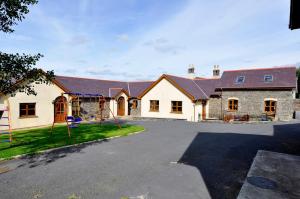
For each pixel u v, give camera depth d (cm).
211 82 3009
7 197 585
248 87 2481
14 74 898
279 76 2472
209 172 766
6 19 863
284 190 602
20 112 1909
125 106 3069
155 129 1769
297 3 726
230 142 1238
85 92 2530
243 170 780
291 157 907
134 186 655
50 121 2147
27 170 788
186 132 1611
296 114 2717
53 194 603
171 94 2589
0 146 1117
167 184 669
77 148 1114
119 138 1380
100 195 597
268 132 1562
